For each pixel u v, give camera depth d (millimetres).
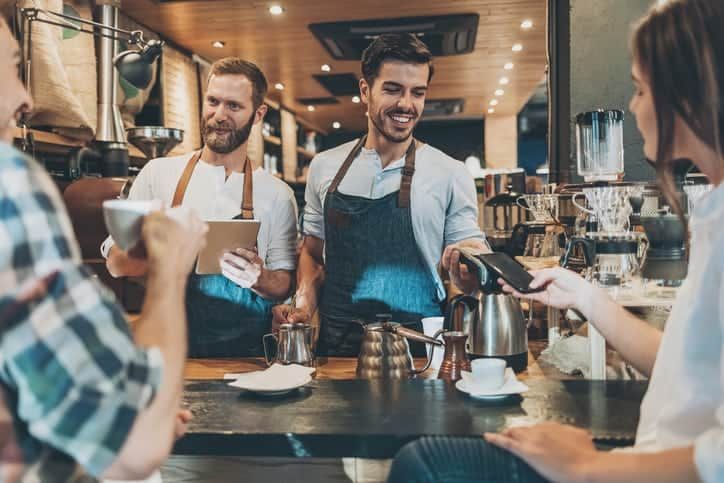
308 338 1950
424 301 2475
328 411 1396
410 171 2443
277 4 4496
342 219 2471
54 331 770
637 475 946
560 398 1454
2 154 818
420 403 1436
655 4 1080
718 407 980
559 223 2492
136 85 2955
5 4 2650
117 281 3145
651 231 1658
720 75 980
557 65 2924
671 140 1042
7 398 830
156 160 2664
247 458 1507
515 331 1784
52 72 2947
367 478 1463
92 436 779
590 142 1956
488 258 1673
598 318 1446
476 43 5699
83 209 3076
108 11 3820
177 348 925
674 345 1092
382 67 2305
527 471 1080
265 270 2414
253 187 2592
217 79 2475
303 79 6824
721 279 984
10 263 774
